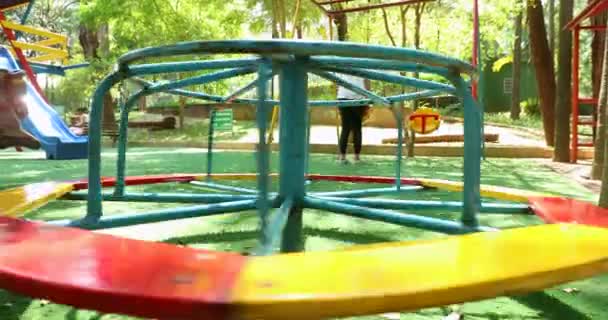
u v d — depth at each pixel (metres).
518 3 12.14
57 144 7.22
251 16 12.02
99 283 0.74
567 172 5.42
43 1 29.56
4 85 7.34
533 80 24.50
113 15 12.72
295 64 1.42
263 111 1.02
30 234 1.06
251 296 0.69
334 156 7.72
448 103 13.02
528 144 9.06
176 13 12.96
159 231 2.31
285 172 1.84
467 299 0.76
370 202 2.13
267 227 1.01
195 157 7.54
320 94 15.23
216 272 0.81
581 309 1.35
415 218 1.57
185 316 0.68
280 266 0.85
